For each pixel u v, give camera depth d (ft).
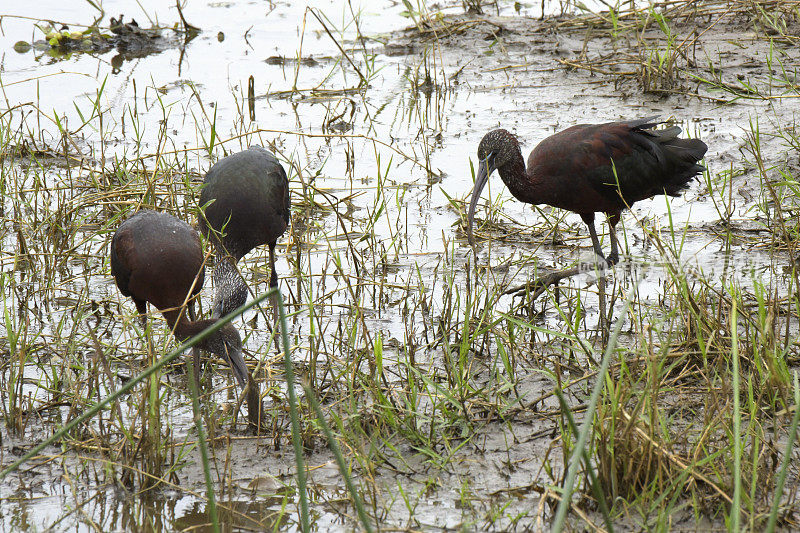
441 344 33.17
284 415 28.86
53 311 36.47
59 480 25.70
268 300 37.35
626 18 67.72
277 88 60.49
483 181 37.40
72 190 44.29
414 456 26.27
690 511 22.81
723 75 57.26
